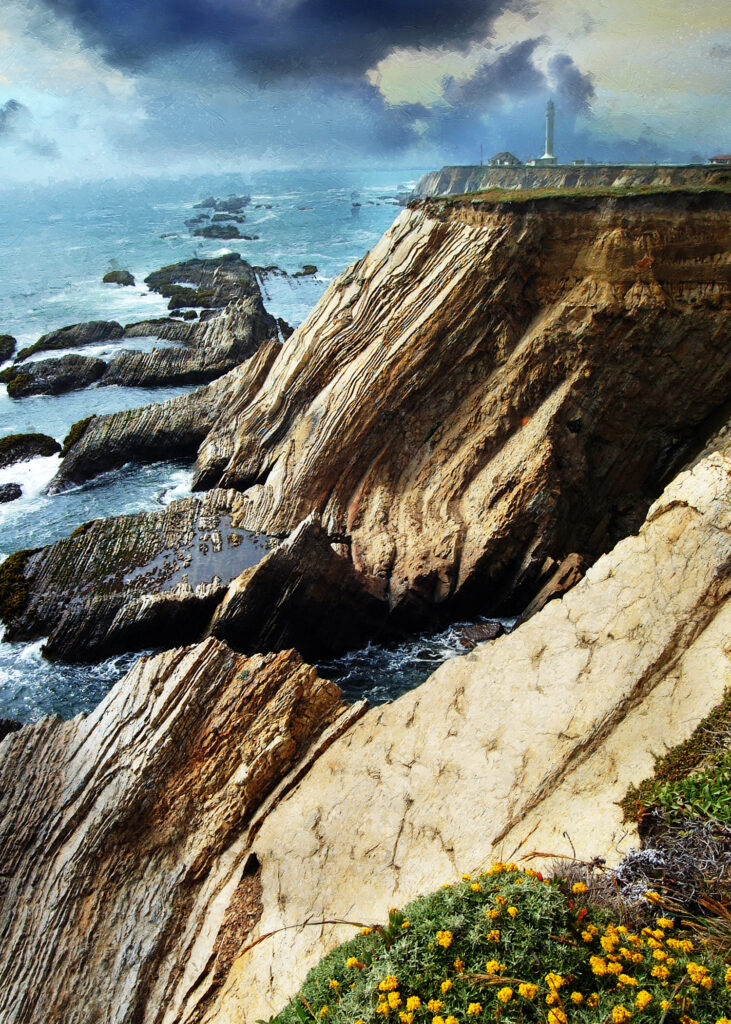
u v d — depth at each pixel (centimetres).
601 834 877
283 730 1282
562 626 1232
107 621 1962
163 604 1942
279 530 2338
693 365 2297
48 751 1320
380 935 733
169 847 1152
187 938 1012
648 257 2298
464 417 2359
